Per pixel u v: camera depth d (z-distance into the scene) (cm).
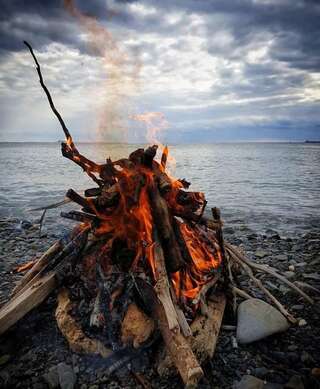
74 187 788
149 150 142
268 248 318
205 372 131
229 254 185
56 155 3072
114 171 152
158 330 134
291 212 536
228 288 166
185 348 116
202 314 142
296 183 916
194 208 160
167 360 125
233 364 138
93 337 138
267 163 1925
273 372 134
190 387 109
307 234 380
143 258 144
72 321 140
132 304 136
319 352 147
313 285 220
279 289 208
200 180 980
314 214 521
